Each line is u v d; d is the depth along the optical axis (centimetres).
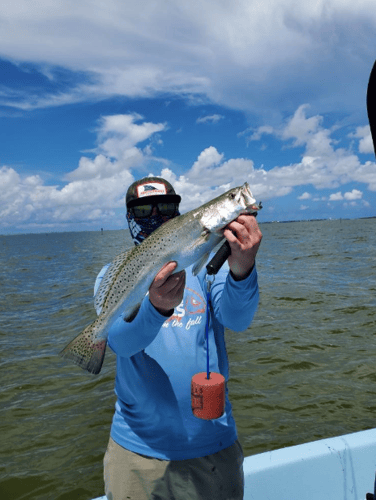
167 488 165
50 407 540
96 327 169
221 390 158
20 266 2697
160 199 200
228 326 173
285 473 263
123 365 172
